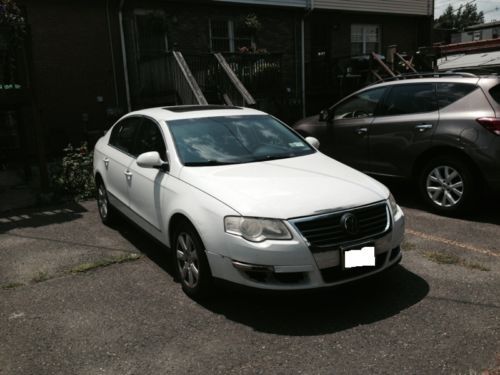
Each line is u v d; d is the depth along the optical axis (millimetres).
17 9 6703
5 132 10305
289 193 3586
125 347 3184
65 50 10945
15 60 7371
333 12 15211
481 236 5215
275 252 3271
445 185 5918
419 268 4395
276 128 5086
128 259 4789
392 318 3488
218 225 3473
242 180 3832
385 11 15953
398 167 6438
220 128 4750
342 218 3436
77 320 3564
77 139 11266
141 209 4660
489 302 3695
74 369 2949
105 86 11547
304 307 3697
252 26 13289
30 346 3221
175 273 4316
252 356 3047
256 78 11352
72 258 4875
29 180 8719
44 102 10773
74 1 10938
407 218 5945
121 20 11523
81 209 6875
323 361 2973
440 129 5840
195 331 3371
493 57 12617
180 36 12656
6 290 4129
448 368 2863
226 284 3494
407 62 12789
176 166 4172
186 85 9555
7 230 5906
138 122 5238
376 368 2885
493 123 5344
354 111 7098
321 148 7512
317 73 14664
